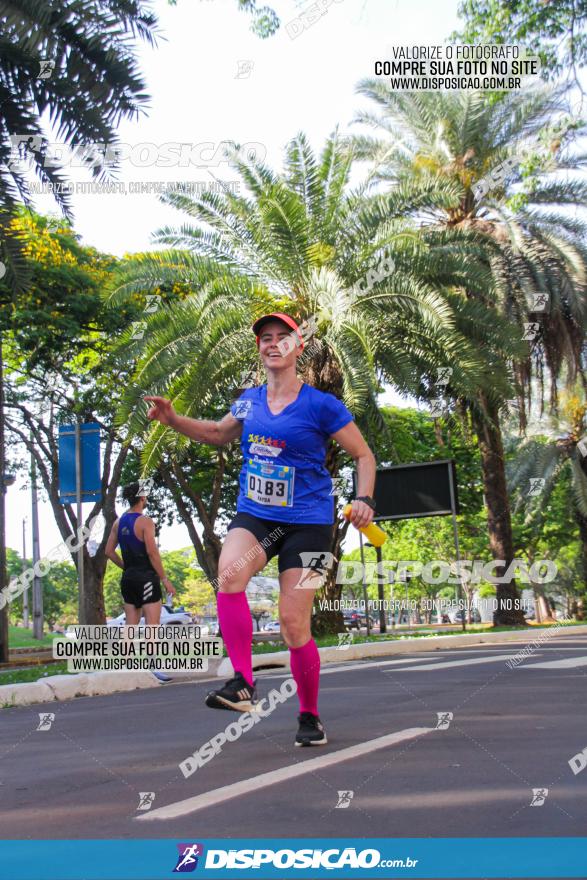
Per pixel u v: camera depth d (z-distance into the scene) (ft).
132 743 16.94
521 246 70.79
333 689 26.02
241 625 14.37
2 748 17.17
